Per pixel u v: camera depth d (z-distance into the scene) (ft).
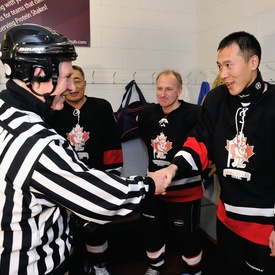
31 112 2.81
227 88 4.31
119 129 7.45
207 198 8.14
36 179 2.50
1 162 2.52
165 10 7.95
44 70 2.72
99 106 6.32
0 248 2.59
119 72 7.71
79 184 2.56
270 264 4.05
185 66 8.36
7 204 2.53
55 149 2.54
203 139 4.59
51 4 6.86
